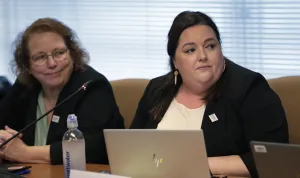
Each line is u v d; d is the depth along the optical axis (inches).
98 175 98.6
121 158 106.5
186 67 136.4
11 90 168.9
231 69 142.5
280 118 134.5
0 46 254.2
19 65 161.2
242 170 124.4
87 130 149.5
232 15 211.2
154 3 223.9
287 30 203.0
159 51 226.5
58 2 241.8
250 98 135.5
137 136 102.7
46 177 123.2
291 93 168.6
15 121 167.0
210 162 126.1
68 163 115.3
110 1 231.9
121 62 234.4
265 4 204.8
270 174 88.2
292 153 84.0
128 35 231.3
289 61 204.2
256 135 133.0
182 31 136.3
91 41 238.2
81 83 155.6
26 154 141.5
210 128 135.4
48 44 151.8
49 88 159.6
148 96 154.3
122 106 188.2
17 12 250.1
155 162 102.6
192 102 143.6
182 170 100.2
